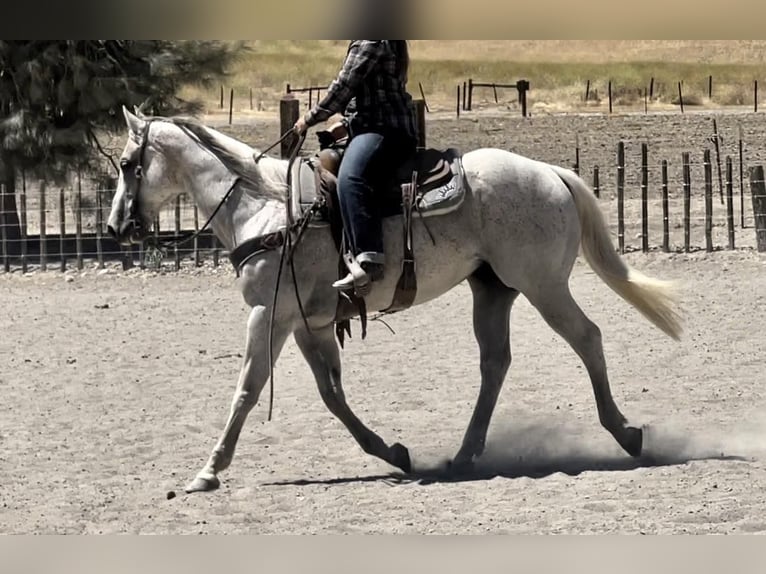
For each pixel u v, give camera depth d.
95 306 15.02
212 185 7.83
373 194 7.51
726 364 11.07
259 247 7.59
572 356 11.68
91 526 6.76
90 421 9.57
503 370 8.07
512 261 7.74
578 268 16.73
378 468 8.12
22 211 18.02
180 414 9.77
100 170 19.98
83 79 18.84
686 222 17.28
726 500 6.76
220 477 7.92
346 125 7.66
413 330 13.17
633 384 10.42
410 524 6.58
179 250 18.31
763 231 17.14
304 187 7.71
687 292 14.64
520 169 7.81
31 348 12.61
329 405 8.02
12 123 18.80
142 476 7.93
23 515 6.98
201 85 21.17
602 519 6.51
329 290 7.70
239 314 14.38
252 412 9.82
